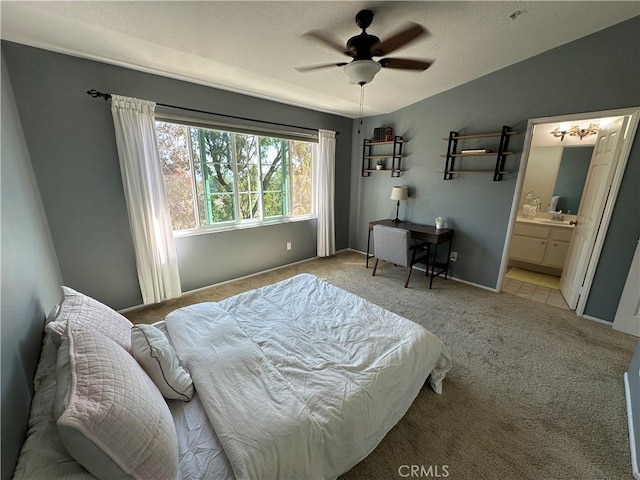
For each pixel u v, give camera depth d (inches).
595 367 79.8
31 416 35.8
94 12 63.1
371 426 47.9
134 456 29.0
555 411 64.7
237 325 64.3
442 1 71.0
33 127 81.9
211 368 48.7
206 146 123.0
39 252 70.7
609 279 101.3
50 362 44.1
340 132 175.2
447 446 56.0
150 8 63.2
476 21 80.4
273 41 80.4
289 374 50.1
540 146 154.6
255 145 139.9
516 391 70.6
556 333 97.1
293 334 62.7
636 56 87.4
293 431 38.6
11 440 32.6
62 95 85.4
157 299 112.5
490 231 130.6
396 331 65.6
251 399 42.9
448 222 144.7
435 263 149.1
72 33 72.2
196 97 112.3
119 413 28.9
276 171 152.0
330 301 79.8
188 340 56.6
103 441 27.3
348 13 71.3
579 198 147.6
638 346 71.4
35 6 59.5
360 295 127.3
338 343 60.4
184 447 37.1
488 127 124.0
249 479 33.1
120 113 93.4
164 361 43.4
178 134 114.1
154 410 33.3
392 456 53.9
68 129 87.8
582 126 140.3
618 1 77.3
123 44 78.7
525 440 57.5
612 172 97.3
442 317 107.8
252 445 35.9
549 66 103.8
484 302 120.6
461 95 129.6
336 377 50.0
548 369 78.9
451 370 78.3
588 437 58.4
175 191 117.2
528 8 76.6
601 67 93.5
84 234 95.5
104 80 91.7
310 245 177.0
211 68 96.6
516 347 89.0
